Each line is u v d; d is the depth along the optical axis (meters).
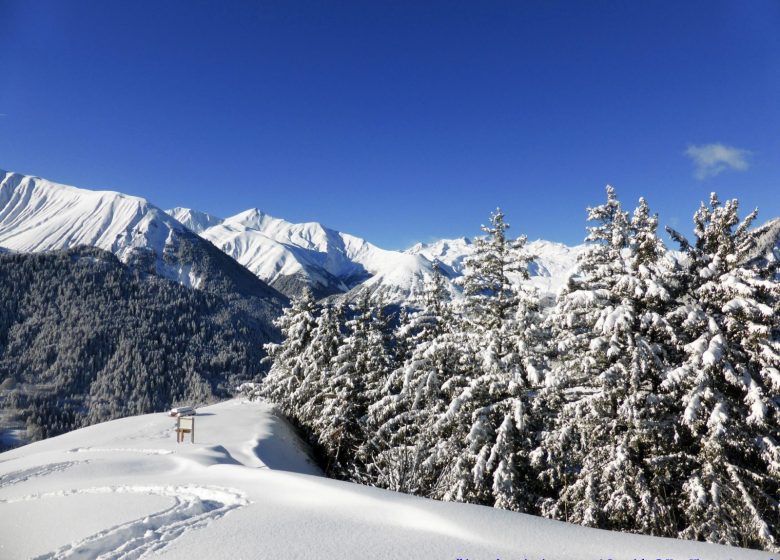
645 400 13.52
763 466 13.34
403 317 22.62
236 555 7.07
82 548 7.64
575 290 15.08
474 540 7.33
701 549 6.70
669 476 13.16
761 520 11.66
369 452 24.61
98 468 17.41
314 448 33.03
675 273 14.24
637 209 14.55
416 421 20.17
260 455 23.52
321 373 30.30
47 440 31.17
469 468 16.34
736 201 13.55
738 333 12.96
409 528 8.03
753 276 12.80
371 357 26.89
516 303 16.97
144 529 8.53
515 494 14.99
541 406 16.53
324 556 6.92
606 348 14.04
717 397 12.39
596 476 13.76
